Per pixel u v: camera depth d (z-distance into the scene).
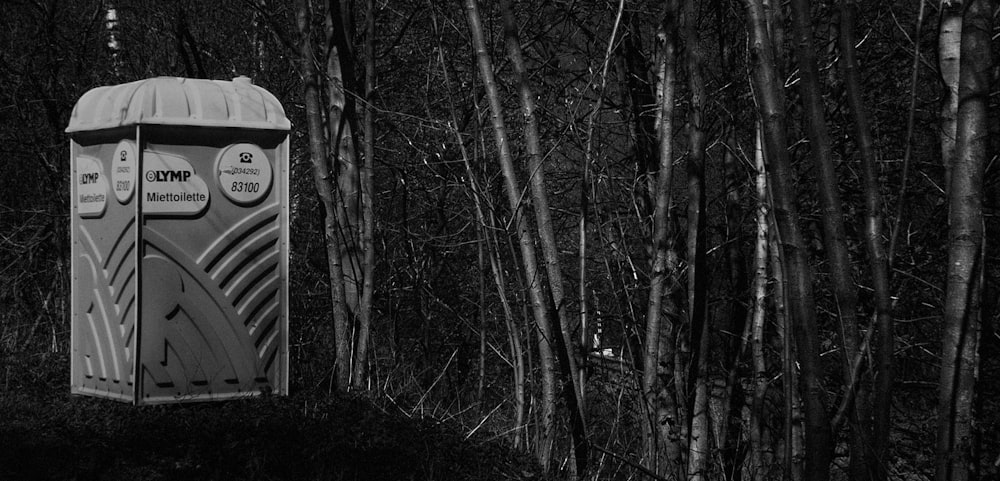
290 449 6.51
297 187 11.62
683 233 8.27
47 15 12.39
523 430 7.27
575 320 8.16
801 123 8.53
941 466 4.77
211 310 7.95
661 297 6.81
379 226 10.00
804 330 4.98
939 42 5.23
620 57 8.67
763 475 8.15
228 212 8.02
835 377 7.95
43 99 12.14
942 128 5.30
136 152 7.73
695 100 7.22
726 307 9.50
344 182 9.09
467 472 6.57
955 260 4.75
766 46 5.08
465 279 10.03
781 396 8.62
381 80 10.89
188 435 6.67
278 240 8.22
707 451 7.56
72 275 8.55
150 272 7.77
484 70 7.01
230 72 13.02
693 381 7.62
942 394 4.79
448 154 9.47
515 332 7.22
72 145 8.53
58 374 9.45
